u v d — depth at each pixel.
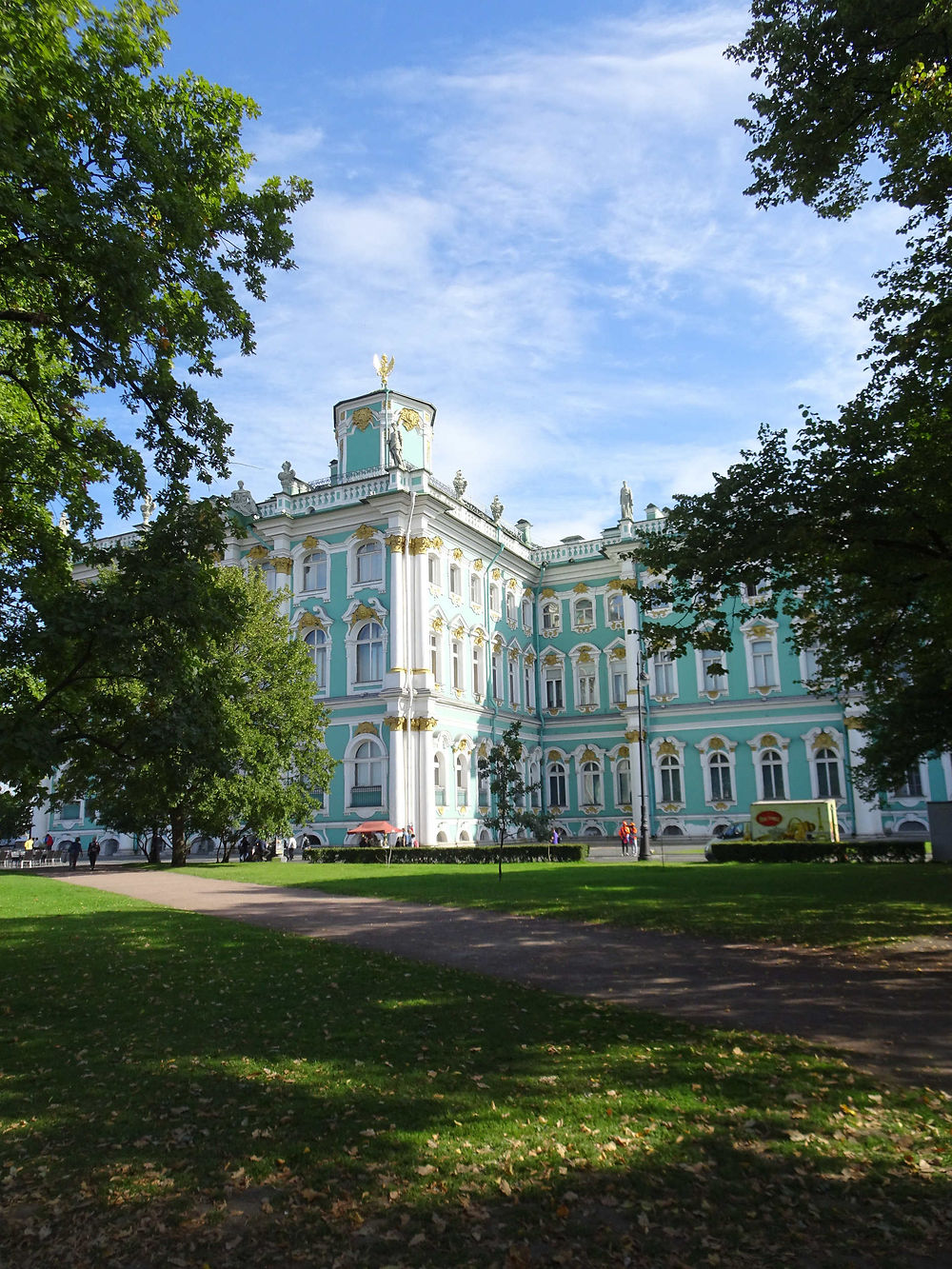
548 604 52.44
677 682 47.44
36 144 10.64
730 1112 6.34
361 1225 5.00
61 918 17.62
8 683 13.86
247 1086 7.23
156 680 12.23
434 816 38.94
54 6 11.65
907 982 10.34
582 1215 5.03
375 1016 9.21
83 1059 8.18
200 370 13.30
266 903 19.86
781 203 16.33
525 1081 7.06
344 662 41.06
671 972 11.22
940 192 13.81
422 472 41.22
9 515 14.42
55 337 13.02
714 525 15.67
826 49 14.76
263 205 13.46
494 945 13.45
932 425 14.58
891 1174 5.38
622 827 41.19
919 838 40.69
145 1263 4.72
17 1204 5.36
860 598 17.97
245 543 44.41
